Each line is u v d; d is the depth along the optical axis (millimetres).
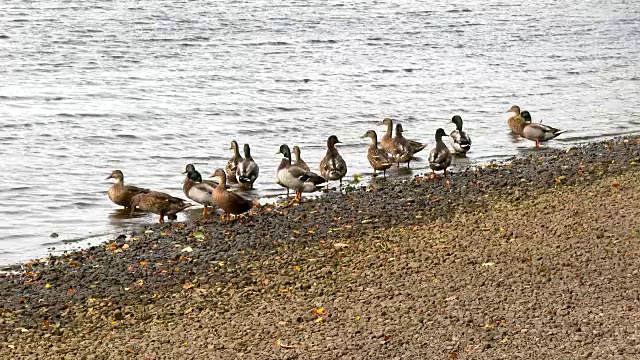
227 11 58406
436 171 24172
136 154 26859
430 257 15859
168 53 44156
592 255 15305
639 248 15523
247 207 19297
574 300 13469
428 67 41812
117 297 15102
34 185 23453
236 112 32438
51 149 27312
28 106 32938
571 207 18453
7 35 47750
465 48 47531
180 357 12469
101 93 35344
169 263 16641
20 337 13578
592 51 47250
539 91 36688
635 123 30547
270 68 40812
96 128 30016
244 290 14953
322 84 37500
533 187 20938
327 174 22297
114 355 12664
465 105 33938
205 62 42000
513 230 17109
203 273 16031
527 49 47688
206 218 20438
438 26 55188
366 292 14422
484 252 15883
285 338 12875
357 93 35875
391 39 49750
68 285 15742
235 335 13125
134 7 59156
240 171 22484
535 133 26844
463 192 20922
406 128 30312
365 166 25281
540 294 13773
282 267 16062
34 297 15227
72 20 53281
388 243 16938
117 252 17438
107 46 45562
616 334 12234
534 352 11883
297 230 18344
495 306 13438
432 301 13789
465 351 12070
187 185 21141
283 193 22469
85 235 19344
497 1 69500
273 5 61969
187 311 14234
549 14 62531
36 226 20031
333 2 64750
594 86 37781
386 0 66812
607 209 18109
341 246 16969
